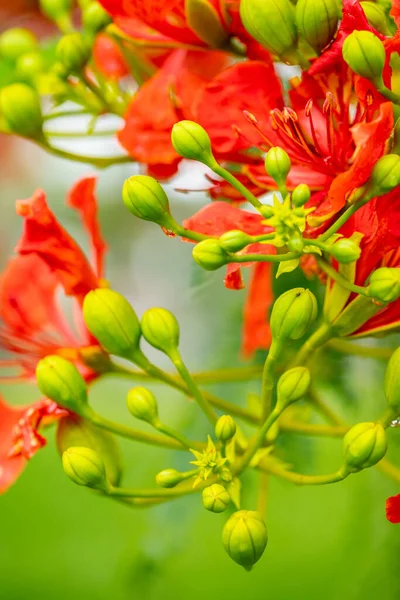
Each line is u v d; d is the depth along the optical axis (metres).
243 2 0.66
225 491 0.64
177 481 0.65
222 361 0.79
